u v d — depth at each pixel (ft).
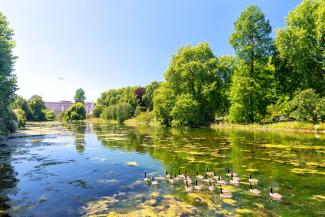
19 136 110.11
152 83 368.68
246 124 160.86
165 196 30.45
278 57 157.28
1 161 54.65
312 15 136.26
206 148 68.90
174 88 203.72
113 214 25.50
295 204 27.71
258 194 30.83
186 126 188.96
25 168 47.75
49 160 55.62
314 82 135.74
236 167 45.70
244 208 26.53
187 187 33.91
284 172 41.83
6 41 90.74
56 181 38.58
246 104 157.99
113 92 442.50
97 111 418.92
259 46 161.38
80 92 508.12
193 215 24.80
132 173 42.93
